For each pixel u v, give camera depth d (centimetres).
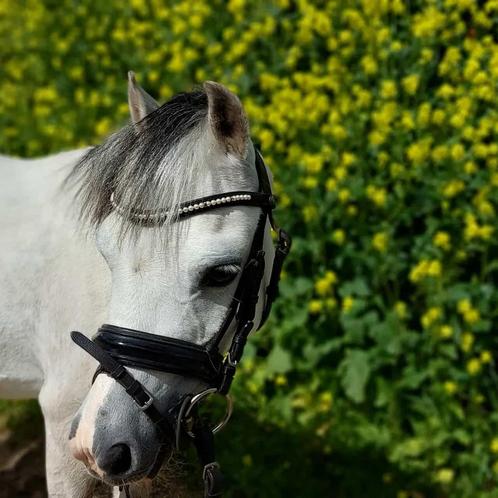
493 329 354
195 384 189
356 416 363
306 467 344
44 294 240
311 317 383
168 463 219
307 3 445
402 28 421
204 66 462
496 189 352
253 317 197
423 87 383
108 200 188
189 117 187
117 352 179
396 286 363
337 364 375
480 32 402
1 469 321
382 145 376
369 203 373
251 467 336
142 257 178
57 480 239
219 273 183
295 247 371
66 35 538
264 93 433
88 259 230
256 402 363
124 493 232
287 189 373
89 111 482
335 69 397
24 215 249
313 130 399
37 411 334
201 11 452
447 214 359
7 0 585
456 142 361
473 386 347
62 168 255
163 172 179
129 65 495
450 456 347
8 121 517
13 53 561
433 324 348
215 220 182
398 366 368
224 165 187
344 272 380
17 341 247
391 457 347
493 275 363
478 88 369
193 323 182
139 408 179
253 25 422
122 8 515
